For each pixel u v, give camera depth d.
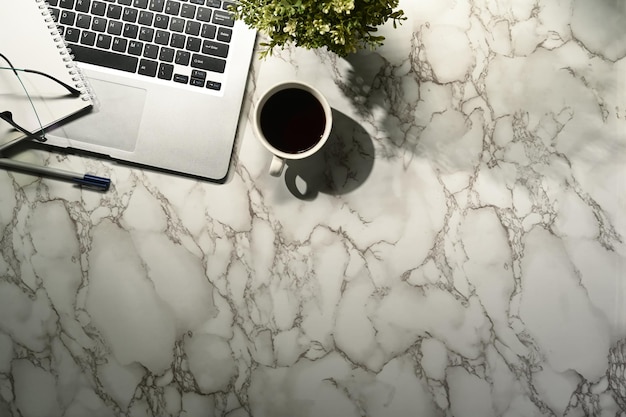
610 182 0.87
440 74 0.87
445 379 0.84
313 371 0.84
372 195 0.85
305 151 0.78
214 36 0.82
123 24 0.81
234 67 0.82
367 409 0.84
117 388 0.82
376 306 0.84
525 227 0.86
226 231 0.84
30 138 0.81
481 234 0.86
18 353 0.82
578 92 0.88
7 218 0.83
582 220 0.87
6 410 0.81
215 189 0.84
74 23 0.81
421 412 0.84
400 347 0.84
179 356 0.83
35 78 0.80
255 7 0.72
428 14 0.87
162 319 0.83
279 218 0.84
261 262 0.84
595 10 0.89
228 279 0.83
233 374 0.83
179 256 0.83
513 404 0.85
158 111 0.81
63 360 0.82
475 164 0.86
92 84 0.81
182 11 0.82
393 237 0.85
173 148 0.82
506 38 0.88
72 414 0.82
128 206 0.83
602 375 0.85
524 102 0.87
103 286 0.83
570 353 0.85
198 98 0.82
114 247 0.83
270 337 0.84
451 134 0.86
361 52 0.86
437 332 0.85
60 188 0.83
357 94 0.86
